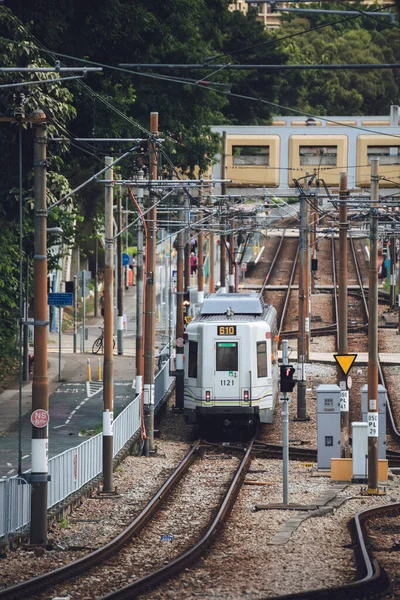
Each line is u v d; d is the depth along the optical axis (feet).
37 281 251.39
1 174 429.79
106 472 317.42
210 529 253.03
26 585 197.88
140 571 217.56
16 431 401.49
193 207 444.14
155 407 465.06
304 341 483.92
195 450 406.62
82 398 481.46
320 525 266.57
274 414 494.18
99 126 517.55
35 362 250.37
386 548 237.04
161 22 548.31
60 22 478.59
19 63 400.88
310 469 368.07
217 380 426.51
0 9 391.86
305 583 205.26
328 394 362.12
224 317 442.50
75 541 249.34
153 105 592.19
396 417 485.15
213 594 196.44
